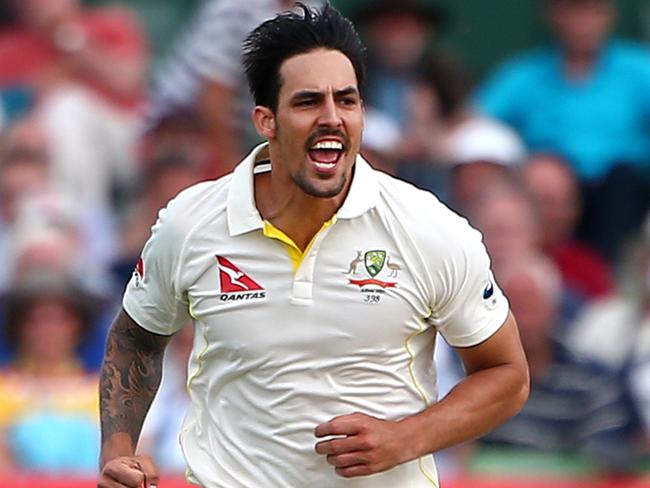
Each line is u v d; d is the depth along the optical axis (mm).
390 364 14891
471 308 14977
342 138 14188
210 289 14961
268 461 14977
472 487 23547
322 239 14648
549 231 29688
